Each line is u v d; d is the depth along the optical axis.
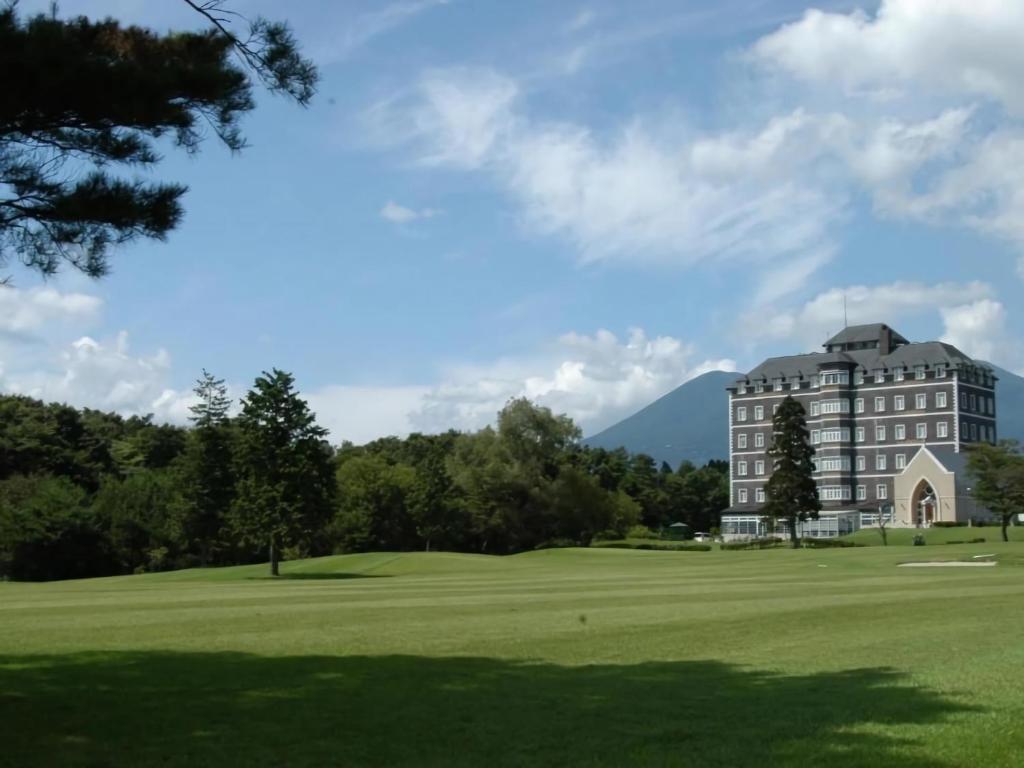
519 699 14.30
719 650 19.19
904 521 140.00
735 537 154.62
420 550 113.19
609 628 23.16
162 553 100.25
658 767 10.27
